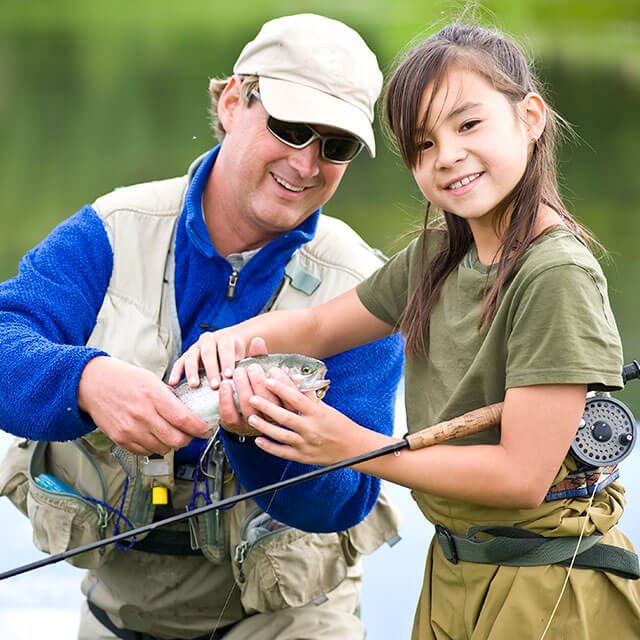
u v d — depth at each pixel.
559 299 6.34
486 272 6.88
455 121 6.80
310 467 7.76
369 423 8.38
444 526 7.00
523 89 6.95
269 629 8.65
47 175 32.59
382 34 46.47
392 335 8.38
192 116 40.91
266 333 7.68
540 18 43.66
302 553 8.46
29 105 42.44
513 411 6.43
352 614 8.91
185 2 64.62
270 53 8.02
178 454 8.36
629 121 36.62
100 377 7.42
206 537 8.35
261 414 7.04
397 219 26.69
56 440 7.75
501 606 6.73
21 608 11.05
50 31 58.59
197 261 8.39
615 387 6.39
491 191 6.78
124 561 8.69
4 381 7.64
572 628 6.61
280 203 8.14
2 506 12.66
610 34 43.38
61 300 8.20
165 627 8.80
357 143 8.12
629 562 6.68
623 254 23.39
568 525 6.63
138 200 8.60
